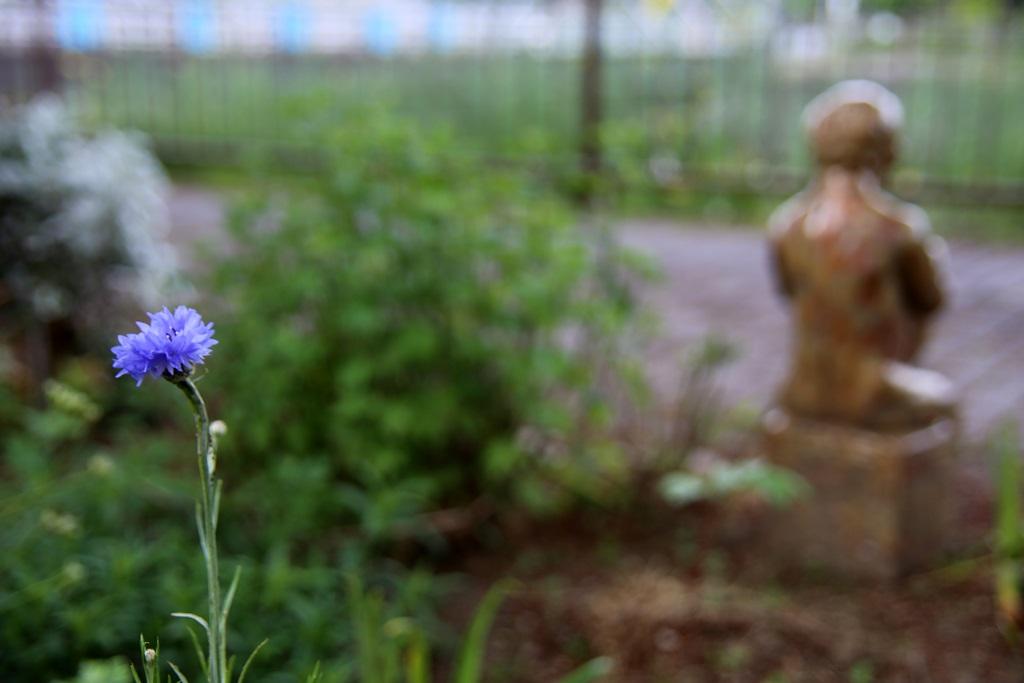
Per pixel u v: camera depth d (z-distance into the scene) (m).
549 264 2.67
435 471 2.65
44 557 2.26
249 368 2.61
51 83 5.03
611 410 2.68
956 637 2.37
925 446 2.49
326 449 2.66
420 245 2.61
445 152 2.71
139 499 2.47
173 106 6.14
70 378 2.91
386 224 2.60
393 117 2.80
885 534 2.48
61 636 2.16
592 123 5.19
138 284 3.12
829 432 2.51
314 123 2.78
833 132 2.49
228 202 2.89
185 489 2.47
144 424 2.88
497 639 2.38
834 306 2.49
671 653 2.35
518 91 6.24
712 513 2.69
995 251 4.66
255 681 2.17
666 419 3.00
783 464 2.55
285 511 2.49
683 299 3.93
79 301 3.06
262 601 2.27
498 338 2.66
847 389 2.50
